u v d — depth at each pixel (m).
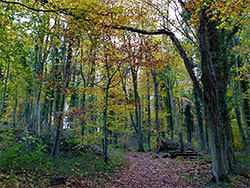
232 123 18.08
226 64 8.96
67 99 21.72
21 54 8.66
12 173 5.64
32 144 10.42
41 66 12.23
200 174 8.16
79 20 6.43
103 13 6.36
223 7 6.44
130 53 9.80
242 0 6.16
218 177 6.80
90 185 6.34
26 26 7.08
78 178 6.70
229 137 8.42
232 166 8.03
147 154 16.05
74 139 12.32
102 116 11.29
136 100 16.22
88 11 5.97
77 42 10.80
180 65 18.34
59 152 10.09
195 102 20.22
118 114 11.68
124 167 10.33
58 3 6.04
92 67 13.79
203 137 20.78
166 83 21.83
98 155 11.91
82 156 10.58
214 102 7.30
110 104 11.49
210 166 9.08
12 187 4.70
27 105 19.81
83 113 10.88
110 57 9.77
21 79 10.80
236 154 11.53
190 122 25.16
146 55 9.97
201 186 6.67
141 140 18.70
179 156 13.45
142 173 9.52
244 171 7.86
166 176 8.79
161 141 18.56
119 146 22.83
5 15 6.82
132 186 7.20
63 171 7.02
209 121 7.33
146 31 8.51
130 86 22.48
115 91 11.84
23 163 6.79
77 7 5.79
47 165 7.33
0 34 7.45
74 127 12.38
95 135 10.75
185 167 10.04
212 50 8.91
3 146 8.63
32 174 6.07
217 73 8.88
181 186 7.05
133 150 20.77
